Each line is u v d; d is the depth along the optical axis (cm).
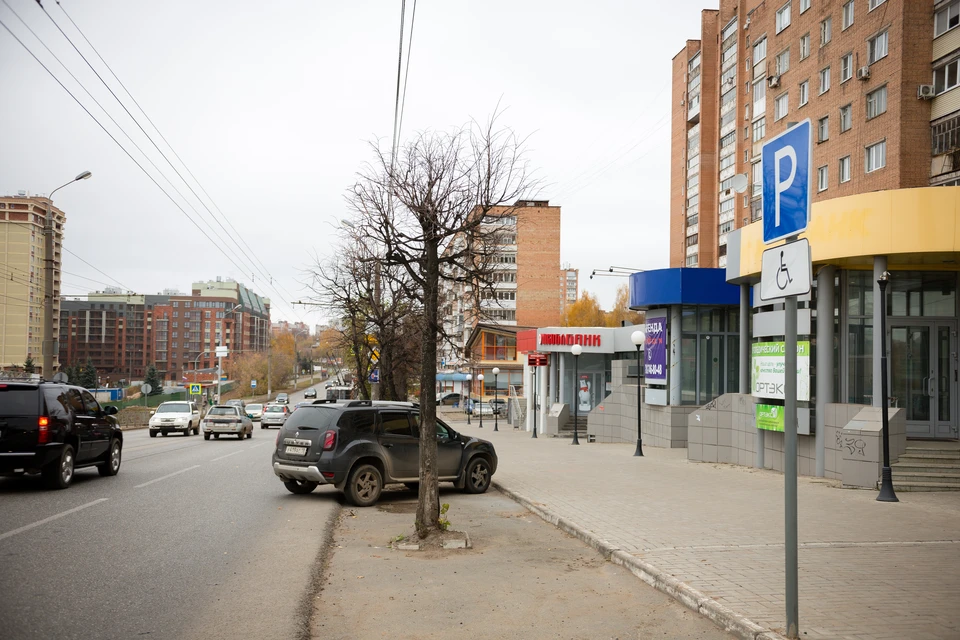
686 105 6144
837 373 1586
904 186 3466
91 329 14475
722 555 774
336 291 3136
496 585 694
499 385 6481
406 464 1295
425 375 933
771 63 4700
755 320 1741
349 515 1145
